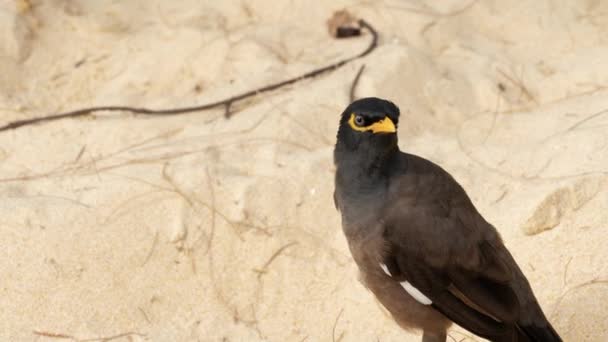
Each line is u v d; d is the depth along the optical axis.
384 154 9.82
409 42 14.12
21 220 11.44
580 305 10.48
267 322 11.06
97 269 11.20
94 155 12.55
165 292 11.19
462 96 13.21
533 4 14.64
